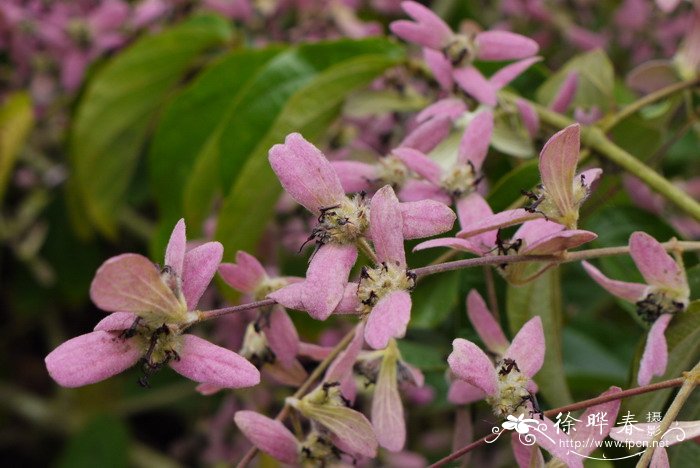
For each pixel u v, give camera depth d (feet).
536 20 2.57
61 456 2.78
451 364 1.50
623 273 1.81
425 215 1.52
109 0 2.45
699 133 2.16
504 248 1.57
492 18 2.76
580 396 2.06
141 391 2.93
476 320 1.66
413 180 1.73
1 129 2.23
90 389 2.93
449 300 1.81
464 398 1.68
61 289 2.71
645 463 1.49
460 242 1.53
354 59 1.88
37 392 3.06
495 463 2.08
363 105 1.95
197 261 1.51
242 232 1.87
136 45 2.11
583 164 1.82
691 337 1.62
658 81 1.96
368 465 2.26
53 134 2.75
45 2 2.44
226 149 1.90
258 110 1.92
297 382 1.69
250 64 2.03
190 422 2.98
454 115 1.74
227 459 2.61
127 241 2.81
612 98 1.88
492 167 1.96
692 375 1.51
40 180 2.78
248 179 1.84
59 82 2.50
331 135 2.14
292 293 1.50
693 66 1.93
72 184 2.33
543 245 1.52
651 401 1.63
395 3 2.45
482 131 1.70
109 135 2.14
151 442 3.13
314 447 1.61
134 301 1.47
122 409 2.94
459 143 1.76
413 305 1.81
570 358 2.12
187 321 1.49
